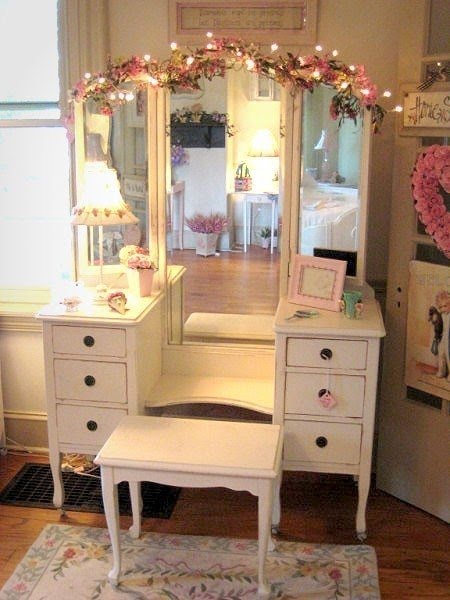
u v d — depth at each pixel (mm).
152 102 2664
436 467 2693
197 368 2910
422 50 2496
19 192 3117
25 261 3186
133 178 2773
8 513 2742
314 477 3023
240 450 2252
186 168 2730
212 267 2812
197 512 2752
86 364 2568
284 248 2732
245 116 2645
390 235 2736
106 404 2596
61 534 2596
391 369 2799
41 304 3117
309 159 2633
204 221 2773
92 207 2639
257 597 2248
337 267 2602
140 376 2594
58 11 2816
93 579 2342
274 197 2699
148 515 2721
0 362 3164
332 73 2484
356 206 2631
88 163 2742
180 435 2346
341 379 2432
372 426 2461
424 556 2484
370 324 2418
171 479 2189
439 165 2453
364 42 2691
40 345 3125
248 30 2729
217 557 2459
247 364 2875
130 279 2760
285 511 2764
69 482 2951
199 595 2264
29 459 3162
